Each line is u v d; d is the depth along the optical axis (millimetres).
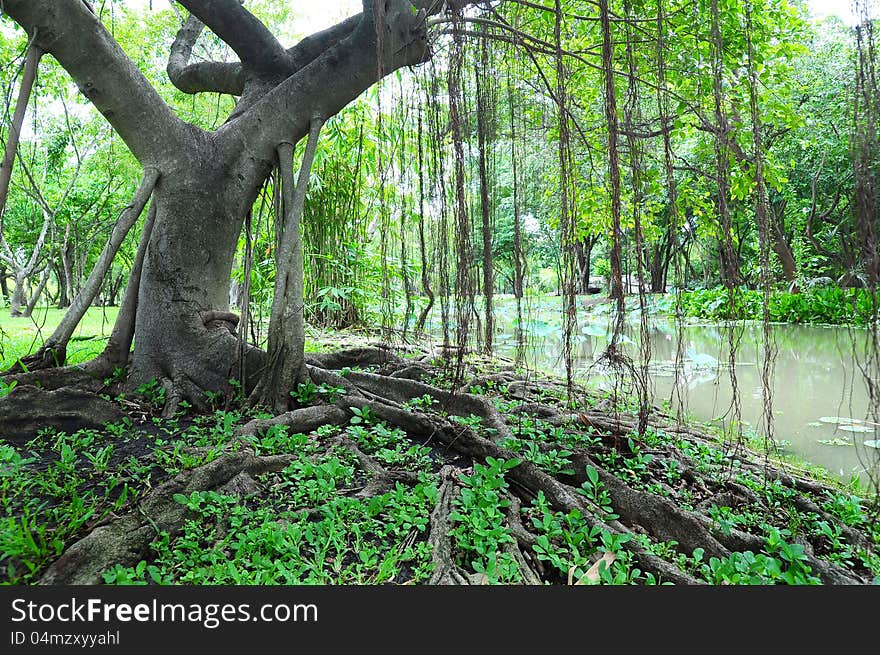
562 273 3855
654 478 3789
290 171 5227
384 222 4688
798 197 14625
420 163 3873
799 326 13484
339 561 2428
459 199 3564
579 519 2889
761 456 4492
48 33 4215
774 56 5402
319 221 9531
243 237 8953
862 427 5492
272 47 5418
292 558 2447
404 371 5590
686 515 3047
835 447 4906
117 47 4637
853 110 2629
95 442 3816
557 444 3836
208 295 5156
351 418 4324
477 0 4016
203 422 4375
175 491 2818
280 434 3811
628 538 2748
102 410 4188
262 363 4867
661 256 15820
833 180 13031
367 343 8289
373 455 3713
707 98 4484
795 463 4441
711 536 2967
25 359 4773
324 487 3023
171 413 4496
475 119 3859
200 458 3283
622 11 4719
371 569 2447
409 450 3789
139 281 5133
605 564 2529
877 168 2537
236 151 5152
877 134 2537
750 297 14258
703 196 5102
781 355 9781
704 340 12086
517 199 3865
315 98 5180
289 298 4844
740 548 2969
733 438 5004
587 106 5613
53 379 4609
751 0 4727
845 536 3180
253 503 3006
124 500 2707
